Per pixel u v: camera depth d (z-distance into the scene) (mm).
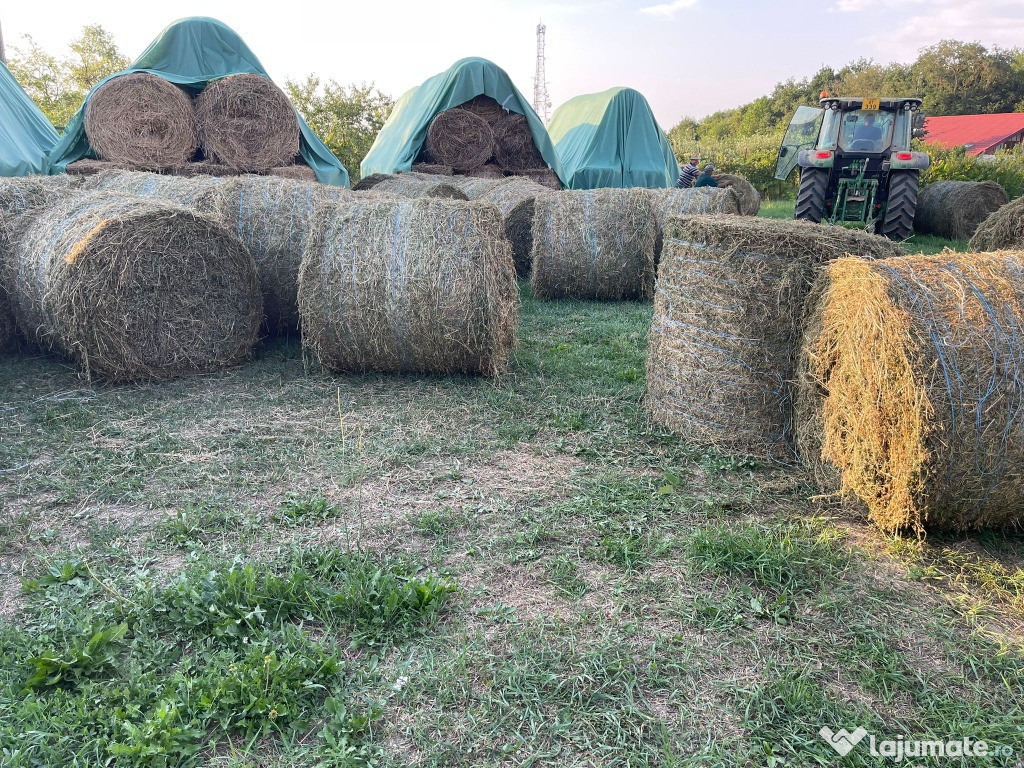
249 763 1937
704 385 4062
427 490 3566
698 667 2342
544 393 4957
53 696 2127
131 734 1933
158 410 4535
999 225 7727
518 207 9922
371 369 5305
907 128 12430
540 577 2838
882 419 2951
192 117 11383
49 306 4836
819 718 2123
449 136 14836
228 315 5402
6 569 2812
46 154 12367
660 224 9234
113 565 2854
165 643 2365
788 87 60125
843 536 3156
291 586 2574
